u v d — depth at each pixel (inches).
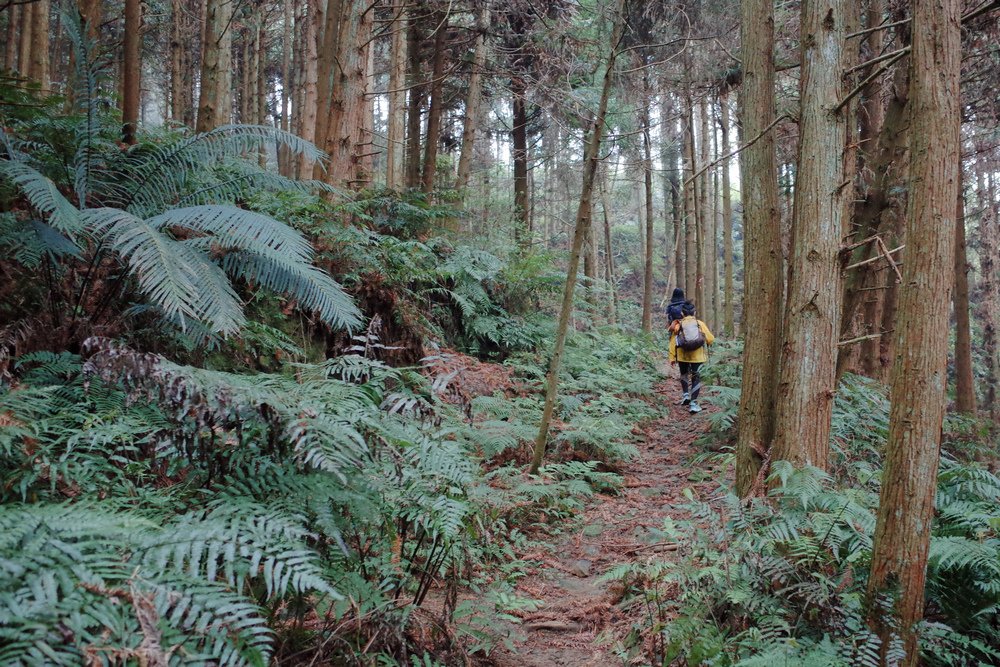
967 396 406.9
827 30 148.9
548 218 1079.0
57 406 98.0
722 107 615.5
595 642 122.3
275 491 87.4
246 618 63.0
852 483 179.2
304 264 139.3
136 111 201.9
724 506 128.2
